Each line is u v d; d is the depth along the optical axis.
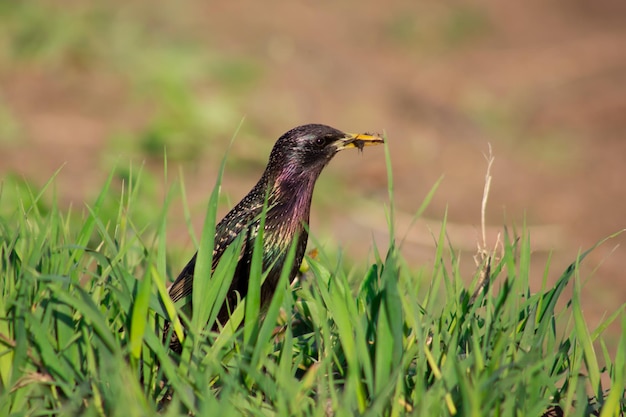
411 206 13.96
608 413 4.58
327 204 13.37
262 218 5.01
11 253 5.52
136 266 6.36
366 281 5.60
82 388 4.54
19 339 4.59
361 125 17.33
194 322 5.05
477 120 18.67
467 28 25.59
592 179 15.85
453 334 5.08
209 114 15.39
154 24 19.69
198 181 13.52
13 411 4.68
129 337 4.85
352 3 26.00
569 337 5.36
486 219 13.73
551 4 29.83
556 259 12.32
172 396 5.10
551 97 20.55
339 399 4.73
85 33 17.64
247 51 19.31
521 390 4.54
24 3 18.42
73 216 9.91
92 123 14.98
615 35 26.62
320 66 19.59
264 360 4.60
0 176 11.83
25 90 15.70
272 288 6.18
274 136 15.81
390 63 21.83
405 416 4.50
